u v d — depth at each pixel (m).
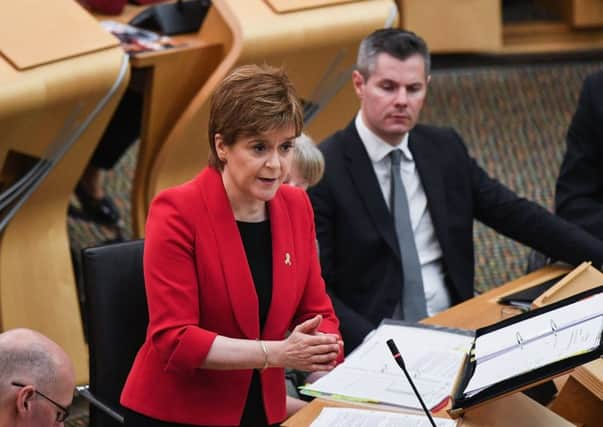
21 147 8.36
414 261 7.82
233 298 5.62
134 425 5.81
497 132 14.62
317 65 9.73
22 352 4.74
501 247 12.29
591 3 16.23
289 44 9.37
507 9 17.19
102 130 8.79
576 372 5.53
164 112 9.77
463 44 15.68
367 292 7.81
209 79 9.30
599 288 5.45
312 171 7.22
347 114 10.33
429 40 15.61
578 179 8.73
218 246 5.60
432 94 15.70
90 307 6.33
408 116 7.72
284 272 5.77
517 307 7.08
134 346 6.39
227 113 5.34
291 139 5.43
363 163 7.86
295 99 5.40
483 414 5.32
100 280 6.32
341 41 9.63
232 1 9.37
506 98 15.55
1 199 8.52
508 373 4.95
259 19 9.28
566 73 16.20
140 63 9.31
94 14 10.41
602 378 5.46
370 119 7.84
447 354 6.08
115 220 12.17
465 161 8.17
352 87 10.09
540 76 16.14
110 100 8.64
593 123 8.69
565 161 8.83
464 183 8.11
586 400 5.63
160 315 5.53
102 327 6.31
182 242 5.53
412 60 7.66
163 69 9.52
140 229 9.92
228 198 5.66
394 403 5.59
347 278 7.83
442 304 8.00
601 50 16.64
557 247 7.93
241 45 9.14
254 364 5.39
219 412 5.70
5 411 4.67
